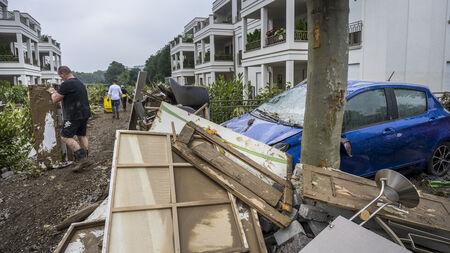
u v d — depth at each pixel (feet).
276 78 69.46
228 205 7.79
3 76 110.11
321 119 9.51
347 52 9.32
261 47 57.62
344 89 9.43
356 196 8.05
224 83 27.91
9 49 95.20
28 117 22.75
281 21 67.67
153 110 19.80
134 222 6.69
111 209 6.73
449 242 7.23
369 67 41.86
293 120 12.84
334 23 8.95
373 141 12.33
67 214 11.48
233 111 26.13
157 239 6.50
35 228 10.64
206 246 6.63
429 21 39.50
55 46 139.54
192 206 7.43
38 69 110.01
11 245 9.77
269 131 12.55
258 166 9.29
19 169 16.87
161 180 7.91
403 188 6.73
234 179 8.39
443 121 15.01
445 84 41.75
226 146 9.69
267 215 7.69
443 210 8.14
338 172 9.14
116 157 8.04
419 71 40.29
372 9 40.75
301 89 15.08
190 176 8.36
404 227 7.63
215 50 111.45
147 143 9.02
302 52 49.98
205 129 11.06
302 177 8.54
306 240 7.26
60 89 15.46
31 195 13.10
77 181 14.40
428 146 14.39
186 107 16.42
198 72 108.37
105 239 6.14
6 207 12.07
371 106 13.03
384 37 39.24
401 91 14.25
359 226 5.80
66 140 16.25
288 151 11.23
